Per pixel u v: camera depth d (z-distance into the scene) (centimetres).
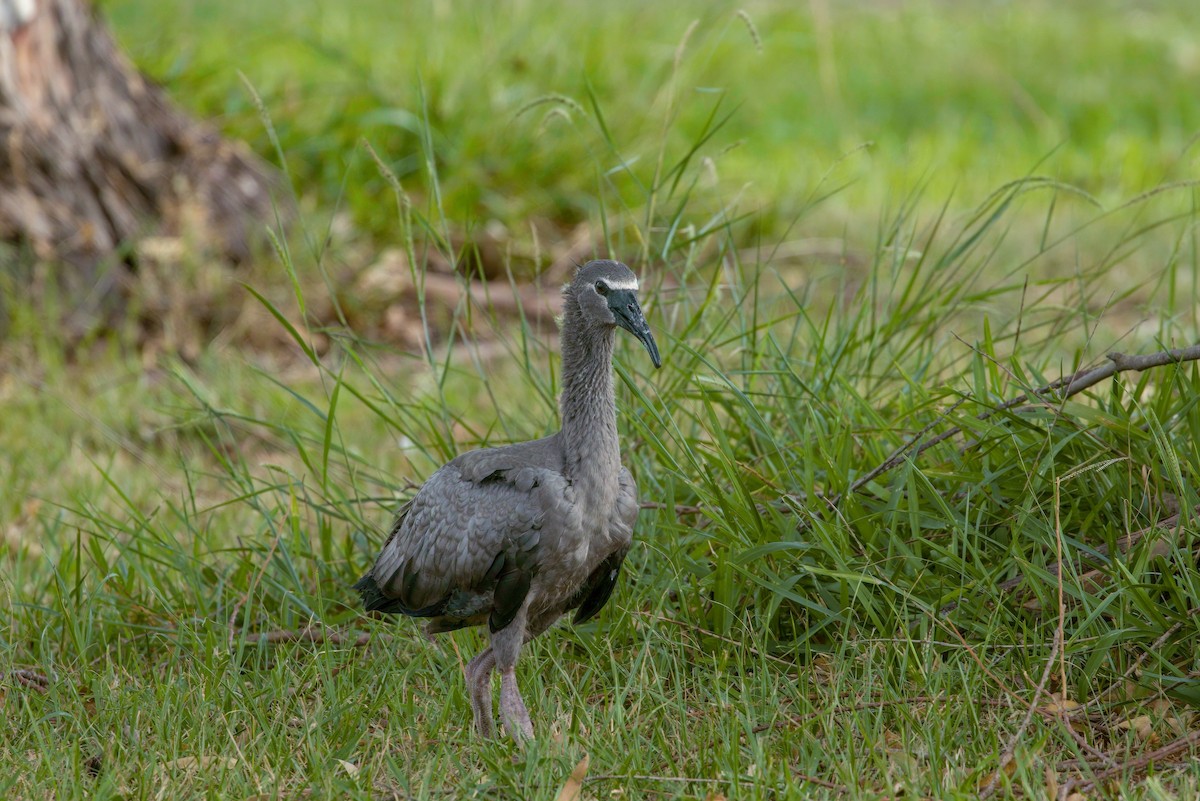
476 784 770
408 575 854
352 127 2034
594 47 2245
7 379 1545
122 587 1029
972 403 984
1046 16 3788
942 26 3609
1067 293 1490
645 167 2000
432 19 2495
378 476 1255
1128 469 880
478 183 1953
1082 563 886
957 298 1316
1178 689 805
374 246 1889
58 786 783
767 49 3050
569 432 820
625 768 773
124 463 1358
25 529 1212
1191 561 829
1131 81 3041
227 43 2670
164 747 830
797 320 1100
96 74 1766
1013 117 2822
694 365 1055
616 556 850
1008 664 858
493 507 809
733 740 767
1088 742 798
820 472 977
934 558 908
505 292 1798
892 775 765
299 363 1634
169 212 1753
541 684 895
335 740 837
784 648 912
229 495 1263
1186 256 1877
